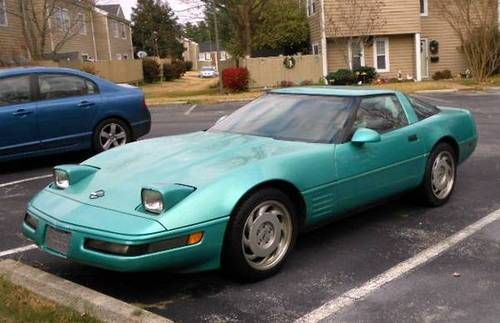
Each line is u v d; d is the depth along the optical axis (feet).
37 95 27.32
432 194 19.04
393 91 18.42
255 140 15.74
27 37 90.94
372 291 13.01
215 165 13.67
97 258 11.97
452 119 19.88
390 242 16.21
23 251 16.25
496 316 11.64
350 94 17.10
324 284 13.47
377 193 16.62
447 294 12.72
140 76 132.36
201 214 12.23
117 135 30.07
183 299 12.85
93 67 106.83
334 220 15.84
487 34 81.82
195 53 324.39
